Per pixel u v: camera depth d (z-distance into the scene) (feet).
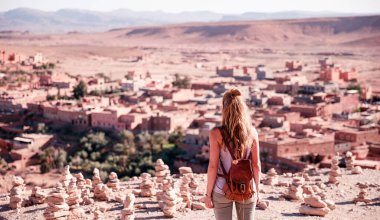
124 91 603.26
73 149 372.38
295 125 361.10
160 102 501.97
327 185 80.33
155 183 73.61
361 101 532.73
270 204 65.00
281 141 270.46
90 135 380.78
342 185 79.87
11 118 459.32
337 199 69.97
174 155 324.80
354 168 90.63
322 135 297.74
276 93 545.44
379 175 88.17
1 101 500.33
